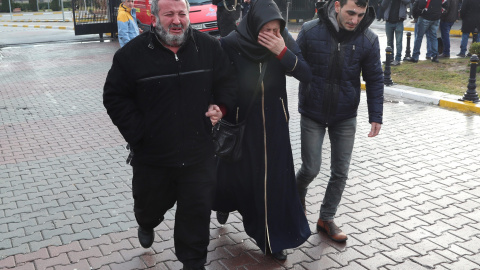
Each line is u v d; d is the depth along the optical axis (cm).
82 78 1138
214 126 336
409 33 1146
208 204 312
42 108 863
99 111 832
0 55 1574
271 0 311
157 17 278
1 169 566
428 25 1093
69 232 409
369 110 366
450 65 1081
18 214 445
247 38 317
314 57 353
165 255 369
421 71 1043
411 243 379
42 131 722
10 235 405
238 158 333
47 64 1364
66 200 475
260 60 321
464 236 388
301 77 325
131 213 445
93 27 1919
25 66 1341
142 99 290
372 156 579
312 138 365
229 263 355
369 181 504
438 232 395
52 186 512
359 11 327
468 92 795
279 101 335
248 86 326
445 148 603
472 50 1032
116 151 625
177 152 297
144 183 308
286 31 330
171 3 275
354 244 378
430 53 1150
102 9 1931
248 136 334
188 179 308
